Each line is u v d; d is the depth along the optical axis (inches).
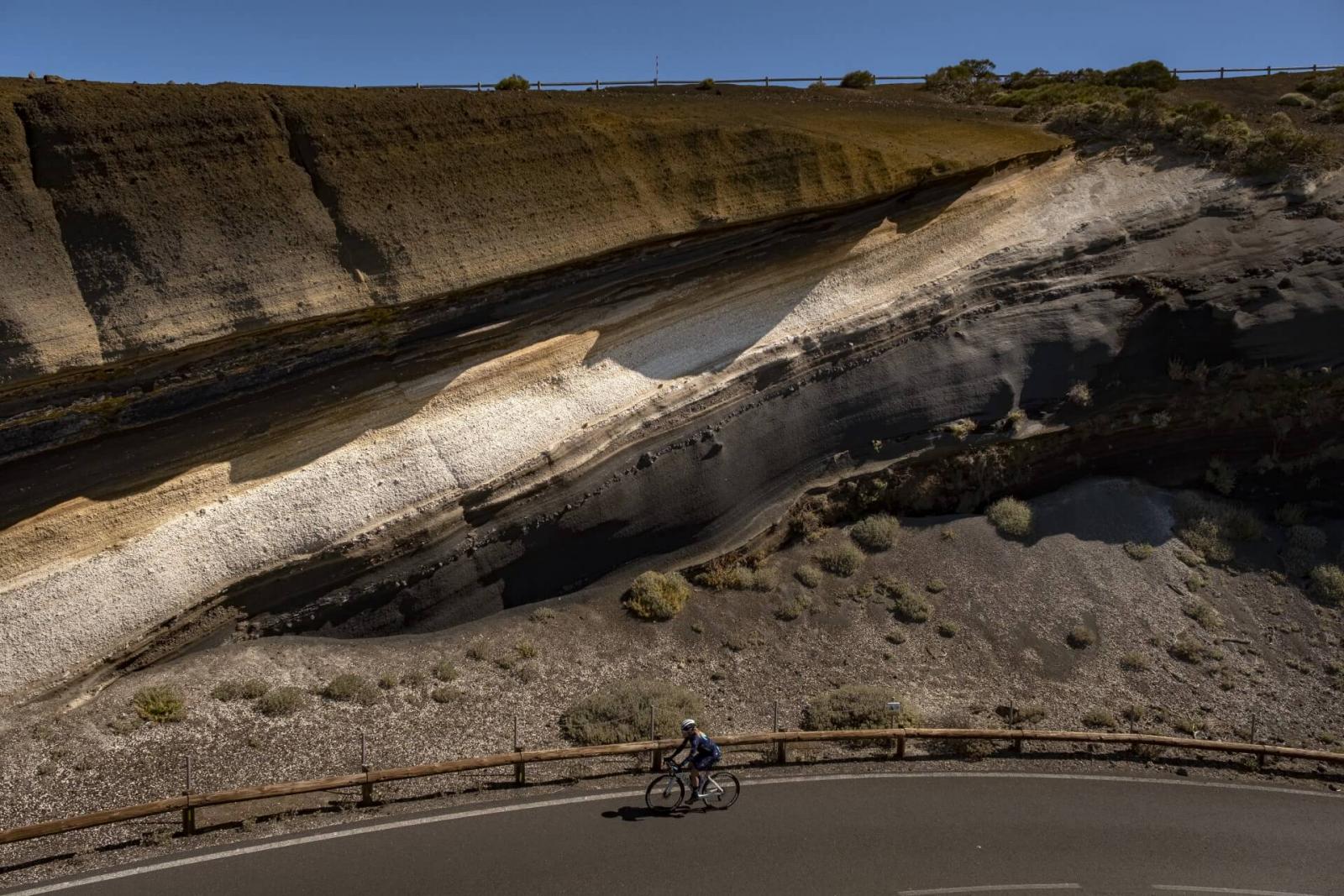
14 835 407.8
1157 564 888.3
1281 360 949.8
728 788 530.0
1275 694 758.5
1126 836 524.7
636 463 780.0
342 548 642.2
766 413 850.8
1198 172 1050.1
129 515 583.8
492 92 733.3
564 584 760.3
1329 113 1299.2
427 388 695.7
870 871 462.0
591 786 529.0
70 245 535.8
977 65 1604.3
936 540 887.7
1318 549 925.2
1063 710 708.7
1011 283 958.4
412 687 621.3
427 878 423.5
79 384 548.4
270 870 422.3
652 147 781.3
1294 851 526.6
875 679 724.0
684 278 815.7
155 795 483.8
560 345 753.6
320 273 610.9
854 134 932.6
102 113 553.6
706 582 802.8
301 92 635.5
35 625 543.8
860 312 890.1
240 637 625.0
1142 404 961.5
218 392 612.1
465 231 671.8
